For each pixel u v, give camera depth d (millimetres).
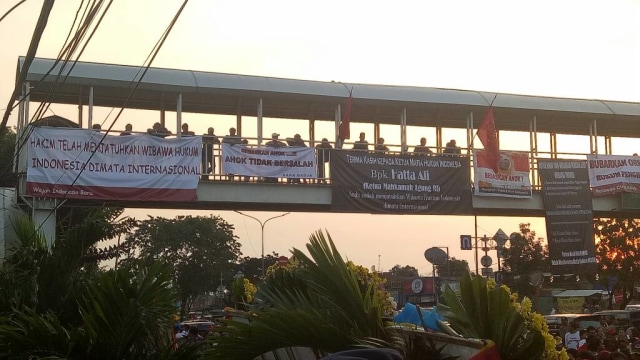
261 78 19906
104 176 17484
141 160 17922
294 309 5230
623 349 10258
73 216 18172
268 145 19328
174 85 18719
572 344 13094
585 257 21438
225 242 54938
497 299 4566
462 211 20547
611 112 22797
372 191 19828
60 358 6281
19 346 6422
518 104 21781
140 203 18500
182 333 18359
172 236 52125
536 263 32750
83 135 17328
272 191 19266
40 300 8555
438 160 20500
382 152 20094
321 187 19688
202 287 53156
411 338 4848
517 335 4504
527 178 21359
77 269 8945
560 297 30516
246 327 5082
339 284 5285
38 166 16828
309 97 19984
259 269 55531
